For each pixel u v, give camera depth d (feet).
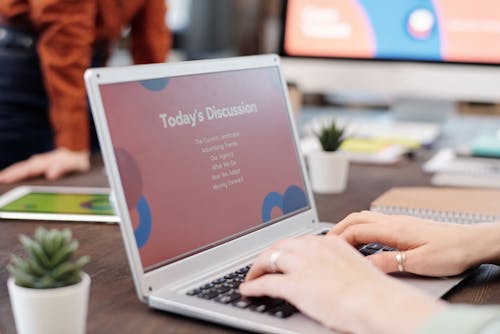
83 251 3.49
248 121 3.53
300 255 2.60
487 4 6.20
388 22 6.46
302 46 6.70
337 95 9.20
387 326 2.22
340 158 4.84
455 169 5.36
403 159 6.20
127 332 2.51
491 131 7.42
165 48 7.01
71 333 2.35
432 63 6.40
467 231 3.10
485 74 6.30
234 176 3.34
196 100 3.26
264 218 3.45
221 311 2.56
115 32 6.62
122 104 2.89
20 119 7.10
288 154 3.74
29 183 5.18
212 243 3.11
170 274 2.87
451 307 2.26
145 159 2.92
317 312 2.42
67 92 5.87
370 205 4.50
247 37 11.75
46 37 5.93
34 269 2.32
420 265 2.99
